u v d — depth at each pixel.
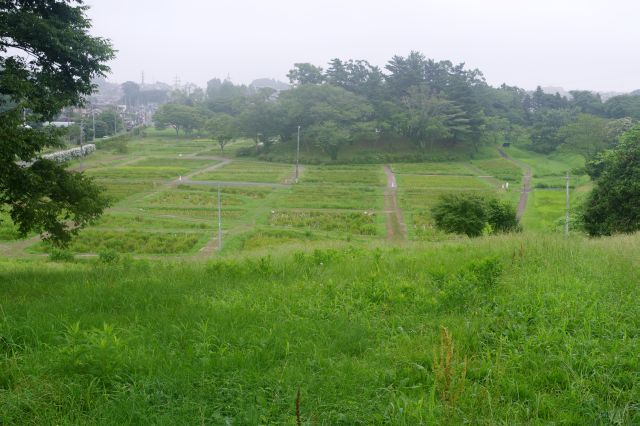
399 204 60.06
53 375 5.64
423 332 7.30
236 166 96.81
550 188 74.56
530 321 7.53
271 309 8.37
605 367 5.95
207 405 5.13
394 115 109.69
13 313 7.96
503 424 4.88
